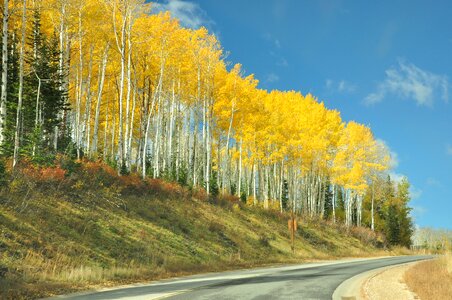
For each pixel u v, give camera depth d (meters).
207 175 35.66
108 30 30.36
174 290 12.69
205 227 29.11
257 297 11.29
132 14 28.58
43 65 27.28
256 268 23.88
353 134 51.72
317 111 47.69
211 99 36.09
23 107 25.80
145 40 29.92
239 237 31.14
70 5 28.00
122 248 19.48
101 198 23.64
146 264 18.83
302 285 14.42
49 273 14.09
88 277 14.51
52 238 16.86
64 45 29.45
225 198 39.12
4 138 22.47
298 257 33.94
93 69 36.44
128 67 28.20
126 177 28.06
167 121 39.34
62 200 20.80
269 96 44.47
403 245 71.00
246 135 38.88
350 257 41.84
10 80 26.28
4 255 14.00
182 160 41.81
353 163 50.75
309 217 50.72
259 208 42.34
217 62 34.69
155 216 25.81
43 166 22.50
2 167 19.02
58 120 27.75
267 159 40.97
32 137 23.34
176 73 34.12
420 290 12.73
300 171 51.31
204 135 35.44
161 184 31.28
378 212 76.25
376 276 18.20
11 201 17.83
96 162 27.44
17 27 28.19
